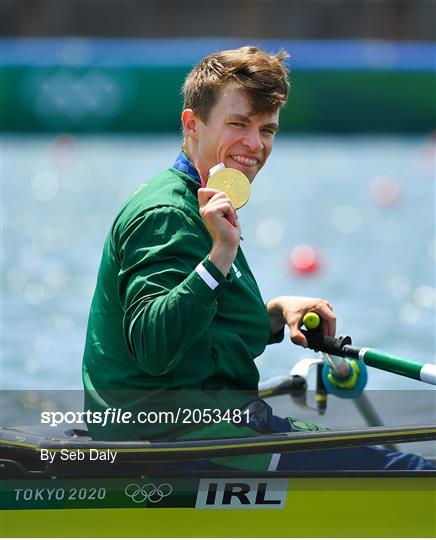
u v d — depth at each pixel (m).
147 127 82.94
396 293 30.62
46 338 25.03
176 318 10.07
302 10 106.00
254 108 10.86
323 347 12.55
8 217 46.53
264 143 11.15
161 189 10.95
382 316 27.58
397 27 105.56
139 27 106.88
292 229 43.25
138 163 67.31
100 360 11.35
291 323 12.76
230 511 11.45
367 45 88.69
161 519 11.39
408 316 27.62
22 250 38.00
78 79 82.25
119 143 78.75
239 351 11.30
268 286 31.84
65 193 55.06
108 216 47.16
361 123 82.12
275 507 11.51
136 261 10.58
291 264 34.34
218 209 10.19
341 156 70.69
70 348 24.09
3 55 83.12
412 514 11.66
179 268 10.52
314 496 11.55
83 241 40.28
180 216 10.69
